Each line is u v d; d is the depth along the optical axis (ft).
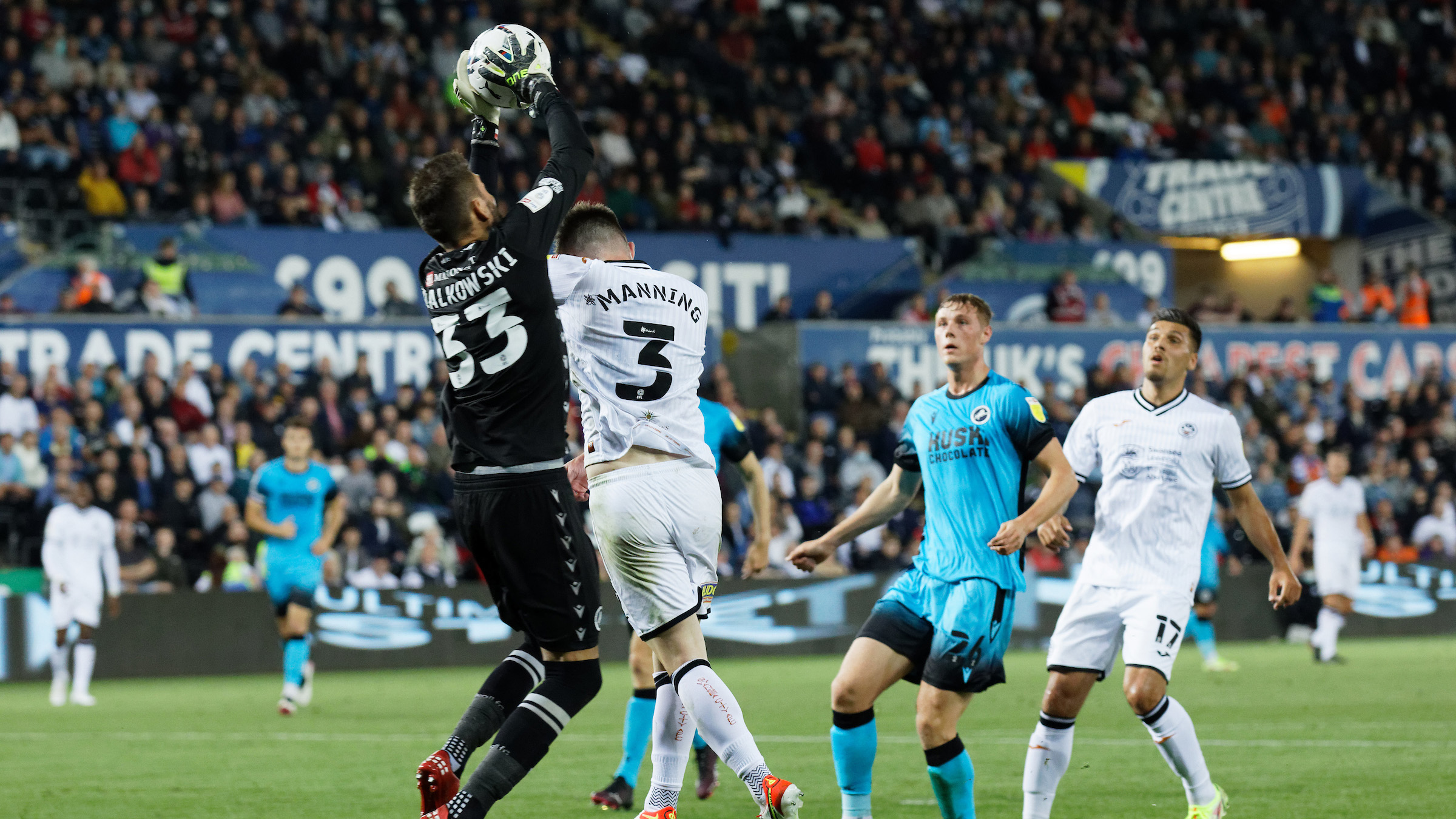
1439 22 205.16
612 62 164.66
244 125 136.36
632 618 33.01
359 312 128.57
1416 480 141.08
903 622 35.45
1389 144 183.62
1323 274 171.53
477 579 114.83
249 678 103.35
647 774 51.31
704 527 33.17
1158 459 37.60
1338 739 58.34
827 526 122.52
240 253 125.29
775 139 164.25
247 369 116.57
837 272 143.74
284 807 44.14
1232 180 166.20
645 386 33.01
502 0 160.15
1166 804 43.09
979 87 174.60
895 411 132.05
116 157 132.26
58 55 135.13
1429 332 149.89
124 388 111.45
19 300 118.93
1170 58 187.32
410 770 52.60
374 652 108.37
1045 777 36.76
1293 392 144.56
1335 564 101.35
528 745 31.63
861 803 35.58
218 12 148.66
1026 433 34.78
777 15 176.55
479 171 34.60
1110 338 141.38
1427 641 123.24
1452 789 45.42
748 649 115.96
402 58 151.02
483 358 31.91
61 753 58.59
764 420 123.65
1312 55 195.62
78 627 84.84
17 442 108.47
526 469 31.96
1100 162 162.71
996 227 156.25
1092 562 38.14
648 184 148.66
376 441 115.44
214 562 108.88
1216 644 125.29
